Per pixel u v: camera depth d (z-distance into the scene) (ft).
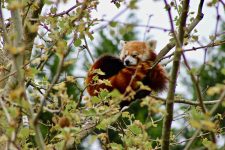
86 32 33.83
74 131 28.43
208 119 25.81
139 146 33.04
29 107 25.98
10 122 25.93
